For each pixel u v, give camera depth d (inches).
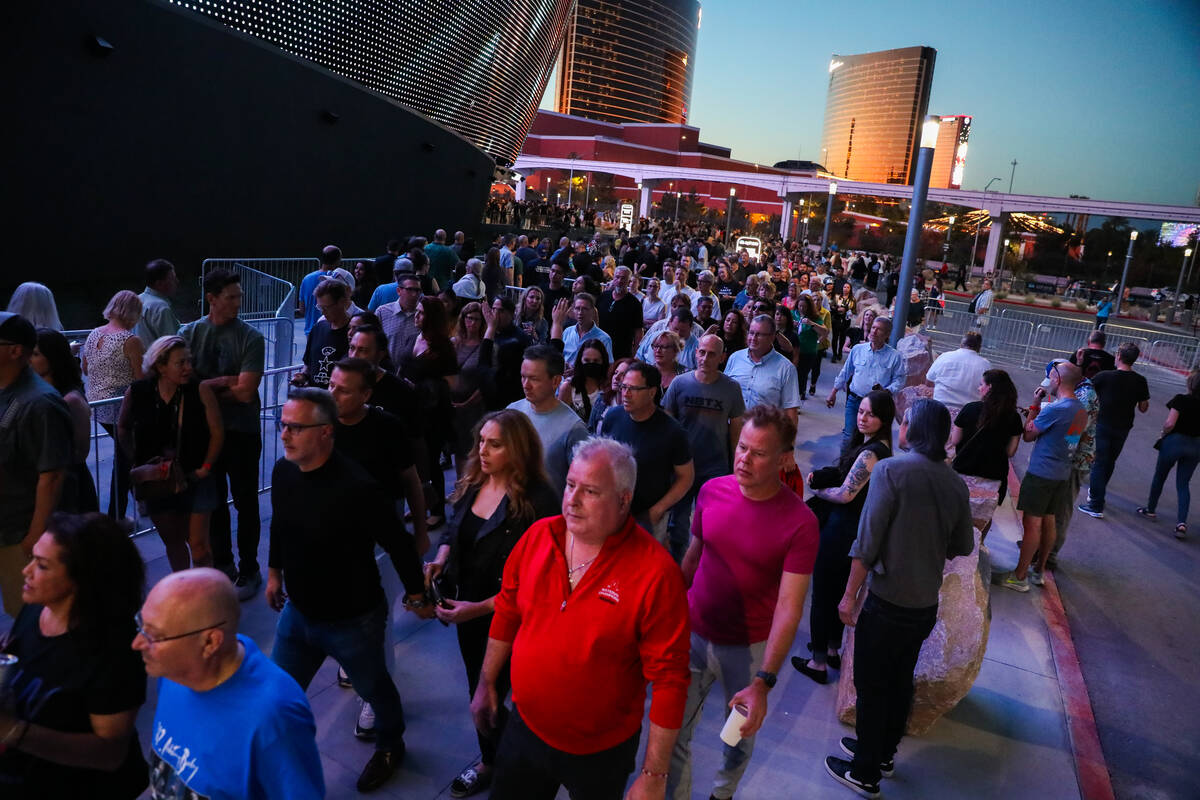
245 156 649.0
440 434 230.5
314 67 717.9
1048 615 236.4
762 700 109.6
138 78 529.0
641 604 90.4
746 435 115.0
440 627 192.2
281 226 716.7
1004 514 322.7
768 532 117.5
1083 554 302.4
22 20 442.0
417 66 940.6
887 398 173.0
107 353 199.6
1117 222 3430.1
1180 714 199.8
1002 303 1855.3
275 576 133.5
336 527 117.3
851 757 156.8
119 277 546.6
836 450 375.2
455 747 147.1
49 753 80.7
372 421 149.0
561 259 598.5
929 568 134.0
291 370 260.1
